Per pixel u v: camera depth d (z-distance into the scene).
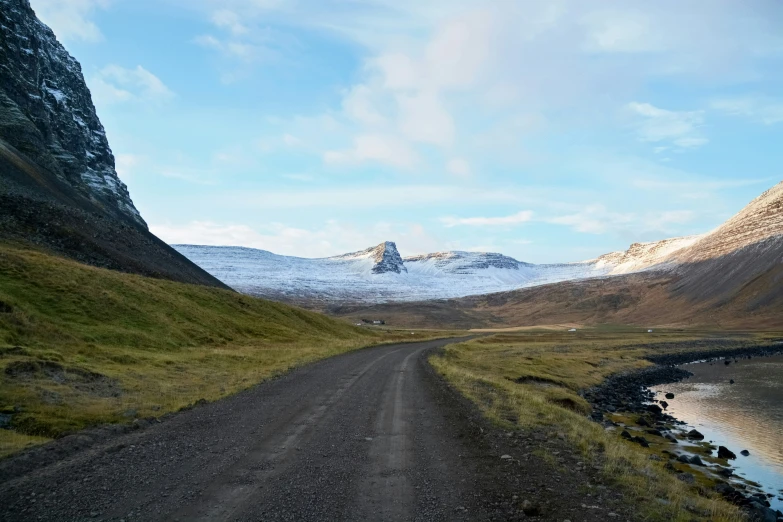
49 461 10.28
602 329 190.25
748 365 73.06
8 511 7.46
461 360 45.56
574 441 13.71
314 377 26.61
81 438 11.91
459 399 20.25
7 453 10.62
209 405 17.55
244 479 9.20
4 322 24.70
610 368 57.69
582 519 7.77
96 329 31.06
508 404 19.66
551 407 20.38
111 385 19.56
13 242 55.81
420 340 92.38
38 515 7.32
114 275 45.25
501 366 42.25
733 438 25.75
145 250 95.50
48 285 34.41
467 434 13.75
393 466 10.35
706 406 36.62
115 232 90.81
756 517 13.20
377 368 33.03
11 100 116.62
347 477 9.52
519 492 8.92
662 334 139.88
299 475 9.53
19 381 16.78
